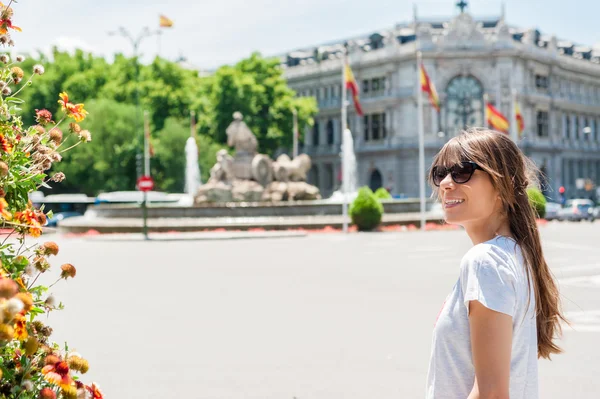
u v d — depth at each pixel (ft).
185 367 24.49
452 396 7.44
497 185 8.02
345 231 117.39
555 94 290.76
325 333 30.27
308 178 318.45
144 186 102.58
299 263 63.05
